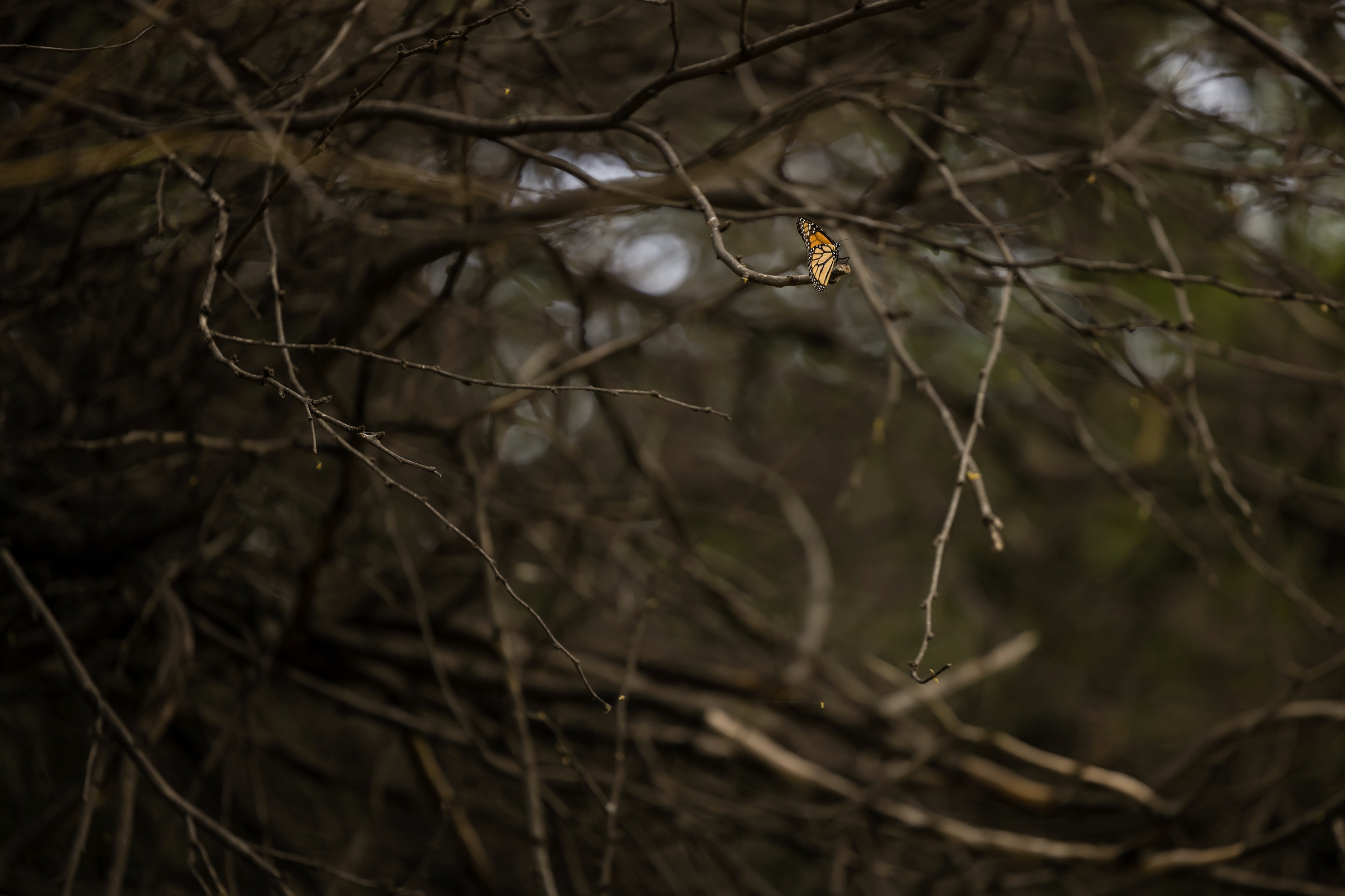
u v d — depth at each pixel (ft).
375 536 12.88
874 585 20.90
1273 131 10.46
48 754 11.89
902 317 7.70
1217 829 11.89
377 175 7.96
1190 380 8.74
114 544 10.11
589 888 13.08
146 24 6.91
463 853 11.43
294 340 10.87
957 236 9.75
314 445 5.29
